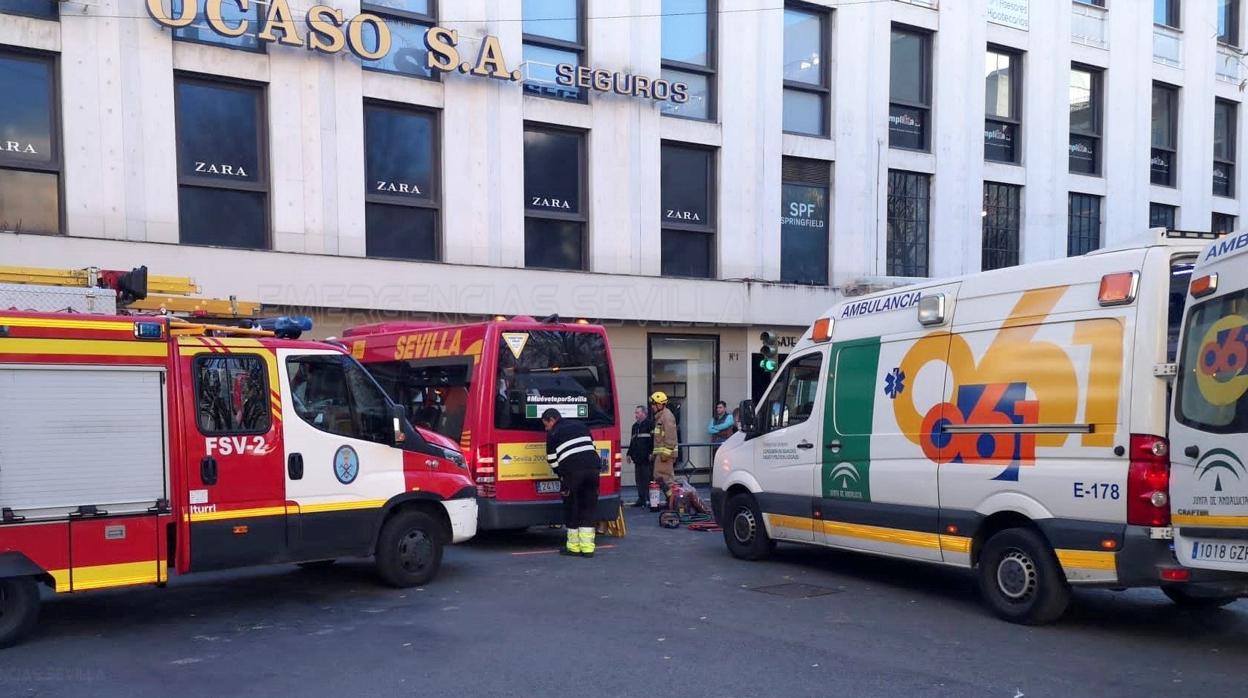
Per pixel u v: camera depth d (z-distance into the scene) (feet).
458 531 30.42
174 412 24.63
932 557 27.35
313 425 27.25
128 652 22.45
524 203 52.47
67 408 22.98
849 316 31.53
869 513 29.48
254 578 31.30
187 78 44.01
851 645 22.95
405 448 29.30
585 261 54.54
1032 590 24.62
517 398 37.37
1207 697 18.95
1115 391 22.74
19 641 23.16
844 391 30.91
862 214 62.18
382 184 48.83
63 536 22.79
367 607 27.04
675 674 20.61
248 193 45.57
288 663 21.52
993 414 25.62
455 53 49.24
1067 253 69.92
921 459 27.71
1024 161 67.92
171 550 24.70
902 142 64.34
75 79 41.01
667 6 57.06
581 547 35.88
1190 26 76.23
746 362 60.23
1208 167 77.25
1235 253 20.63
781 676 20.45
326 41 46.11
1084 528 23.07
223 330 26.40
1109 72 71.51
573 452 35.78
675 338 58.39
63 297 25.63
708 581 30.96
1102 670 20.86
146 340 24.14
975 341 26.53
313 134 46.24
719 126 57.98
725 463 35.86
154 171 42.73
